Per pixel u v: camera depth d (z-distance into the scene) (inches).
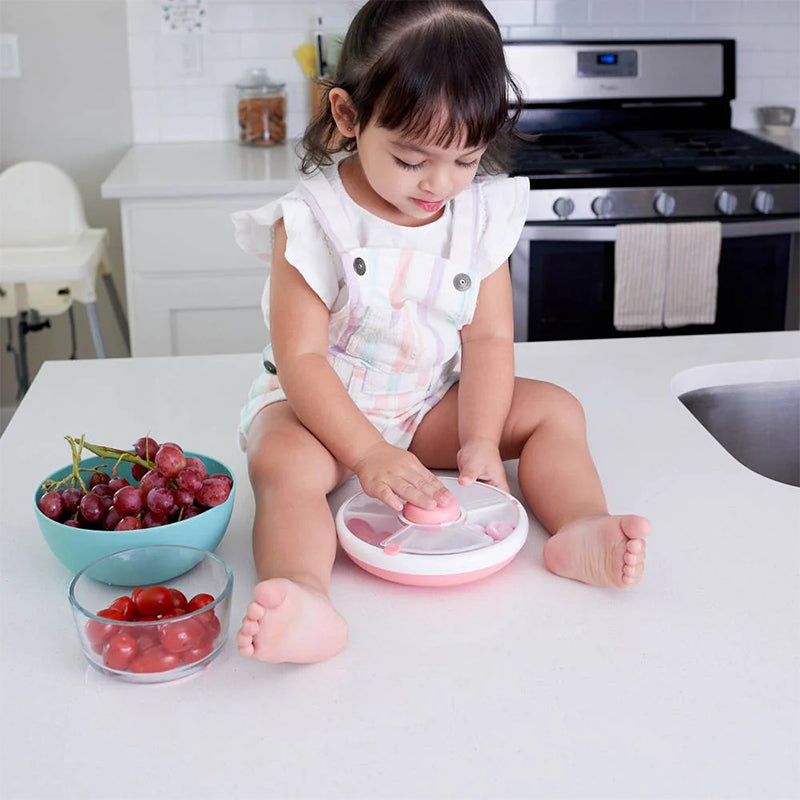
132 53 124.5
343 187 45.9
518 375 59.2
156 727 30.7
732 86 129.6
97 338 109.5
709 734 30.2
